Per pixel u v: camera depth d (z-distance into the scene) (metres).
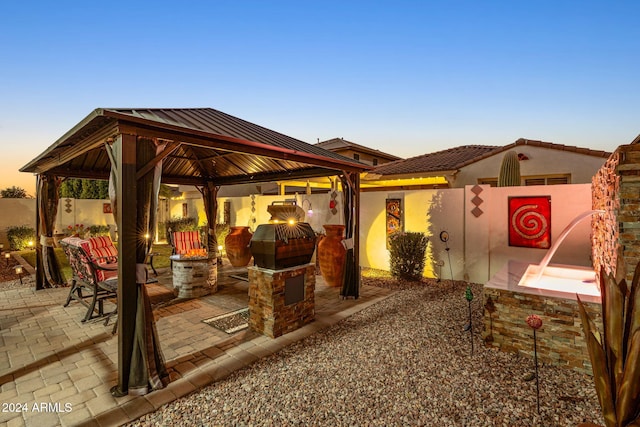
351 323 4.52
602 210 3.98
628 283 2.66
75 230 12.69
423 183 11.86
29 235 12.01
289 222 4.65
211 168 8.09
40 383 2.97
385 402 2.64
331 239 6.63
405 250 6.96
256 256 4.20
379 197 8.24
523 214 6.19
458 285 6.62
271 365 3.30
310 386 2.89
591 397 2.69
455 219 7.01
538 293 3.38
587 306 3.15
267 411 2.54
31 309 5.14
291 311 4.21
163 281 7.17
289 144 4.80
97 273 4.75
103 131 3.18
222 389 2.86
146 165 3.00
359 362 3.34
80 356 3.52
